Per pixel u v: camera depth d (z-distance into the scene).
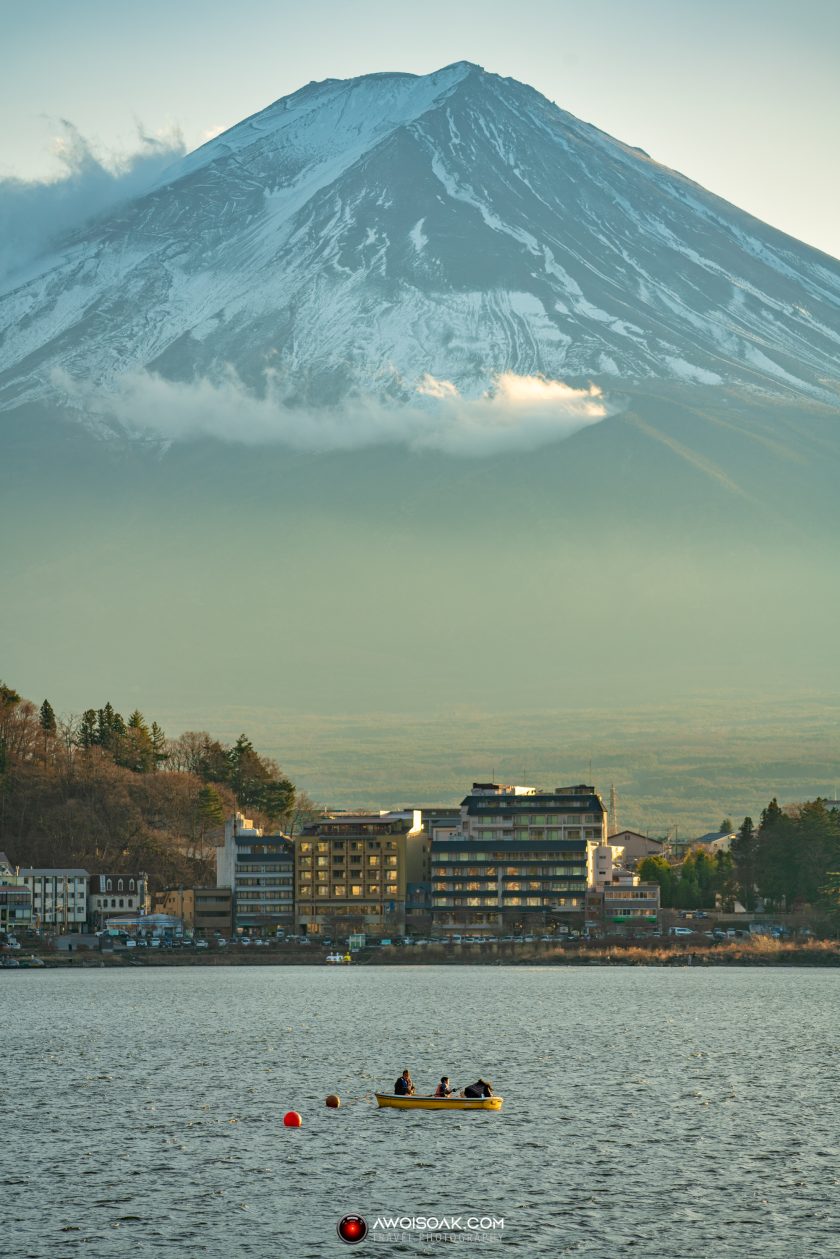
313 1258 145.25
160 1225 153.62
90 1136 188.00
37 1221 154.62
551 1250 147.00
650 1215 156.38
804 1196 162.25
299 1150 180.62
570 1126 193.38
